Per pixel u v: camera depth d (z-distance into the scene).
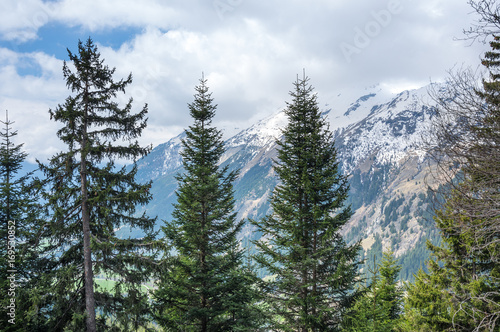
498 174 5.36
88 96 15.26
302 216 17.16
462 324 12.75
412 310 16.48
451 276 14.76
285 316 16.84
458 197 5.82
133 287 15.19
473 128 5.69
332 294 16.80
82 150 14.18
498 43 7.82
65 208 14.88
